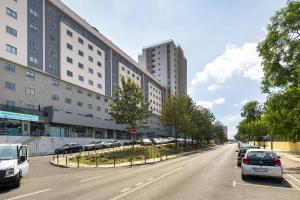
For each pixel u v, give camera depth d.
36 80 54.66
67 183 15.02
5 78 47.78
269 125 34.19
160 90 129.50
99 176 18.34
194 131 68.31
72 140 58.66
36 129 53.12
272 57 21.72
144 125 45.34
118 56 88.81
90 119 68.94
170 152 50.56
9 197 11.19
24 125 50.12
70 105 64.62
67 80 63.25
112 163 30.61
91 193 11.58
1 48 46.81
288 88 22.80
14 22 49.72
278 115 29.77
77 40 67.75
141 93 43.62
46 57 57.34
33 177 18.47
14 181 13.48
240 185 13.75
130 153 41.38
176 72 145.25
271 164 15.03
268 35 21.58
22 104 50.94
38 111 53.09
